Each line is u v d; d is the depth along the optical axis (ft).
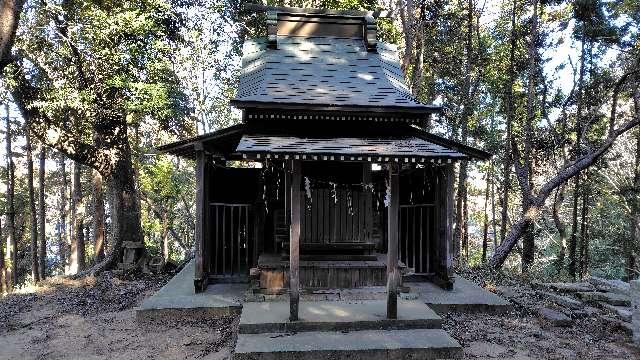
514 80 65.36
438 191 31.40
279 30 36.60
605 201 65.46
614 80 58.03
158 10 43.50
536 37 58.90
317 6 53.67
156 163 64.08
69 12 39.29
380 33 58.49
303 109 26.45
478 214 105.29
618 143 63.62
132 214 43.21
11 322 26.99
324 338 20.94
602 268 65.16
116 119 41.47
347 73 31.65
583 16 58.18
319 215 28.27
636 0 52.95
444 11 66.69
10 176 61.87
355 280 27.86
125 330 24.76
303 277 27.55
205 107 56.39
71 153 40.01
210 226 33.24
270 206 33.30
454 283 31.96
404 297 26.94
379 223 34.76
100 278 38.65
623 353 21.06
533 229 60.29
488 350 21.21
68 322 26.68
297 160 22.16
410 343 20.36
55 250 117.70
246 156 21.38
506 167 64.80
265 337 21.07
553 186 49.03
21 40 36.17
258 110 26.84
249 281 32.19
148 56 41.19
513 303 28.71
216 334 23.43
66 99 36.55
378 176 35.45
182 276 34.94
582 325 24.84
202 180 29.66
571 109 66.54
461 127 69.62
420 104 27.43
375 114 27.17
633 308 22.26
